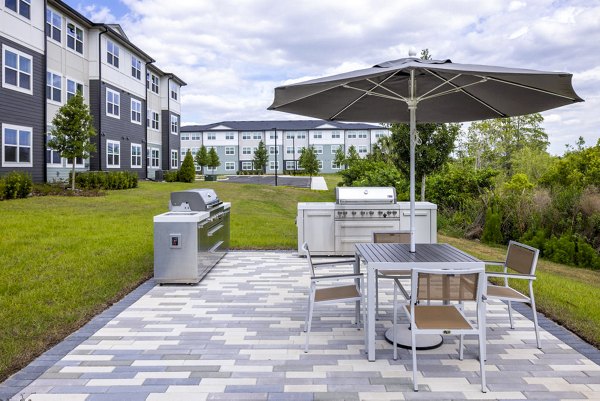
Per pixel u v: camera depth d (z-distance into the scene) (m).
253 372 3.07
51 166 17.42
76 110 15.98
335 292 3.72
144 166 26.16
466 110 5.06
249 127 59.44
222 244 7.40
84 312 4.45
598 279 7.98
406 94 4.77
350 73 3.64
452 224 12.27
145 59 26.05
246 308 4.61
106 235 9.02
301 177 44.94
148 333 3.86
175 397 2.71
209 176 36.38
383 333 3.89
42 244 7.87
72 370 3.10
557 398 2.71
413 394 2.76
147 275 6.03
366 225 7.35
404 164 9.42
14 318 4.24
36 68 16.09
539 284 6.09
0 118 14.32
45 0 16.41
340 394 2.76
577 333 3.88
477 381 2.94
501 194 12.09
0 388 2.83
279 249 8.34
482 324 2.92
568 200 10.94
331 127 57.31
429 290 2.98
